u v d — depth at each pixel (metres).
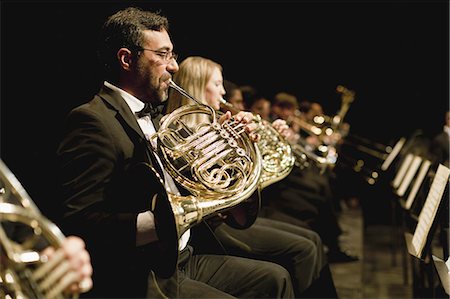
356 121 9.27
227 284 2.60
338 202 6.98
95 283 2.10
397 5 8.79
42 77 5.98
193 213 2.10
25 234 1.84
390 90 9.16
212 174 2.29
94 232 2.06
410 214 3.80
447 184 2.62
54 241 1.42
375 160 9.16
